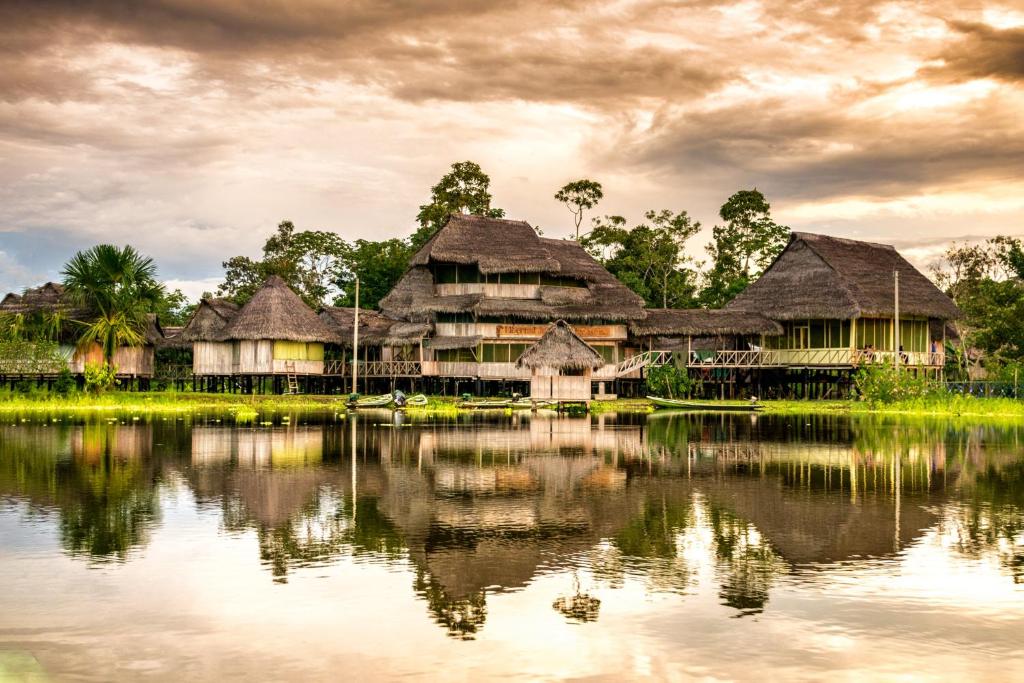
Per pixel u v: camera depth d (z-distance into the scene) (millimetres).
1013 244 79688
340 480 22562
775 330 58844
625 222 87875
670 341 65688
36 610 12086
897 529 16969
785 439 34031
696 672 10258
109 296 56750
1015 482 22609
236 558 14656
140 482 21953
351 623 11727
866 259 61781
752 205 86688
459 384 62375
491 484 22109
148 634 11297
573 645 11008
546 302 61625
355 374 57719
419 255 63219
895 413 50625
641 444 31828
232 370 62531
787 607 12328
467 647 10961
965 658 10625
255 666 10375
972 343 68188
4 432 34531
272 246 88000
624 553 15133
